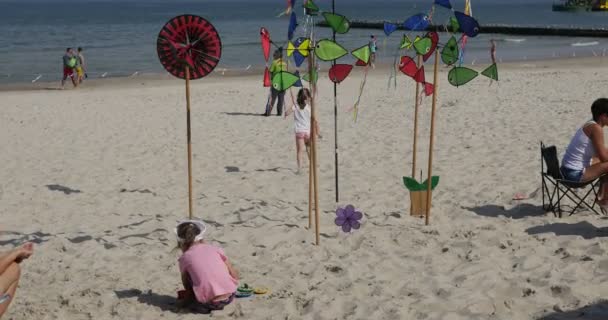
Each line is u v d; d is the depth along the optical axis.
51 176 10.53
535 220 7.09
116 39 59.56
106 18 110.25
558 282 5.33
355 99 18.56
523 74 25.36
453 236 6.77
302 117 10.05
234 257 6.54
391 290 5.49
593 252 6.00
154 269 6.32
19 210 8.67
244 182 9.77
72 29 76.69
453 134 12.76
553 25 79.94
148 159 11.59
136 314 5.27
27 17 113.31
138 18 110.25
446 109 16.00
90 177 10.39
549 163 7.18
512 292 5.25
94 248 6.95
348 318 5.00
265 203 8.48
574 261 5.84
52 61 39.28
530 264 5.84
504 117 14.39
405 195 8.66
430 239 6.73
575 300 5.02
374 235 6.91
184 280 5.31
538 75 24.66
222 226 7.52
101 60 39.88
